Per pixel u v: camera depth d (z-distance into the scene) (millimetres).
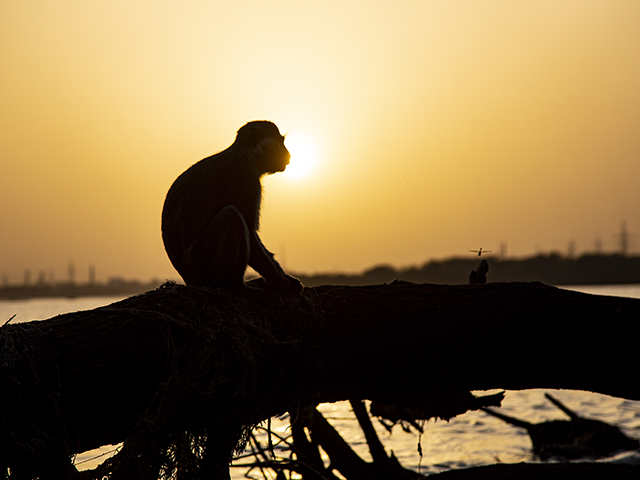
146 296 4215
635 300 4816
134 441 3645
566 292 4793
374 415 6461
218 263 4488
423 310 4512
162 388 3840
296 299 4438
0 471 3490
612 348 4496
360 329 4391
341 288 4703
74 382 3680
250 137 5066
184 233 4703
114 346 3812
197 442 3893
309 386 4367
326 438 6621
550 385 4664
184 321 3979
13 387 3447
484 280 5754
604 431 10062
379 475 6520
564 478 5137
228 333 3992
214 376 3840
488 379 4551
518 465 5500
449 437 11180
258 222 5055
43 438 3479
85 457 7949
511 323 4480
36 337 3705
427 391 5262
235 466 5883
